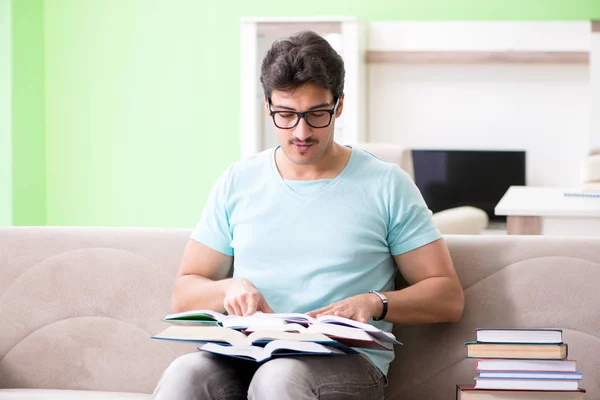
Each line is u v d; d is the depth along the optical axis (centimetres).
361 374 167
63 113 726
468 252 202
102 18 725
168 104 724
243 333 168
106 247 215
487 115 717
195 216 723
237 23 720
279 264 190
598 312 193
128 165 725
